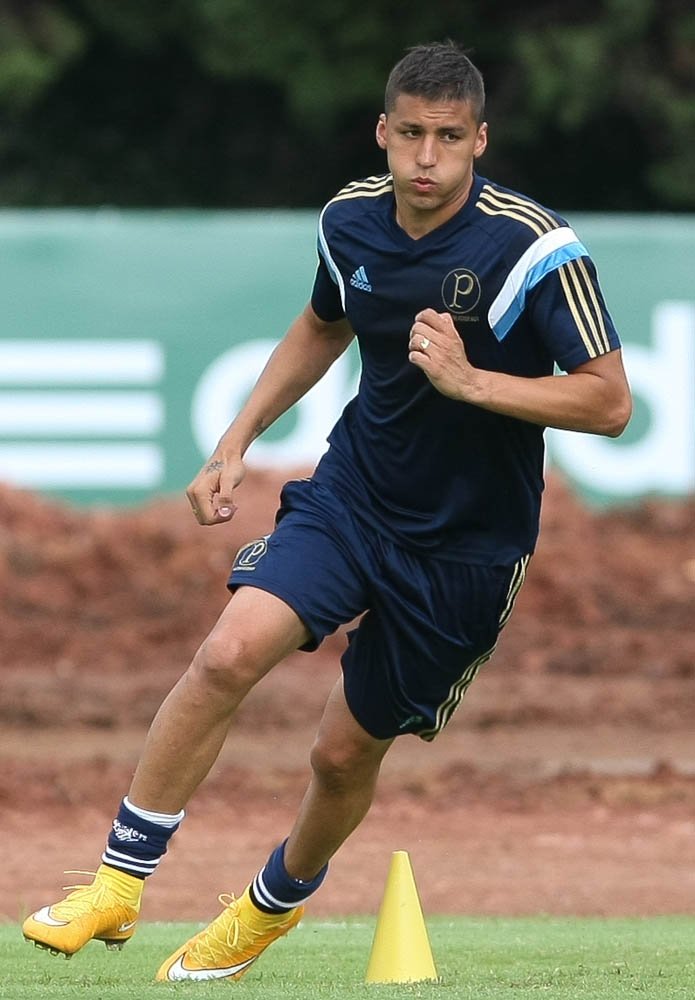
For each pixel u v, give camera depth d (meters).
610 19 95.12
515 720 51.19
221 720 18.58
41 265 61.19
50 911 18.22
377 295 18.95
